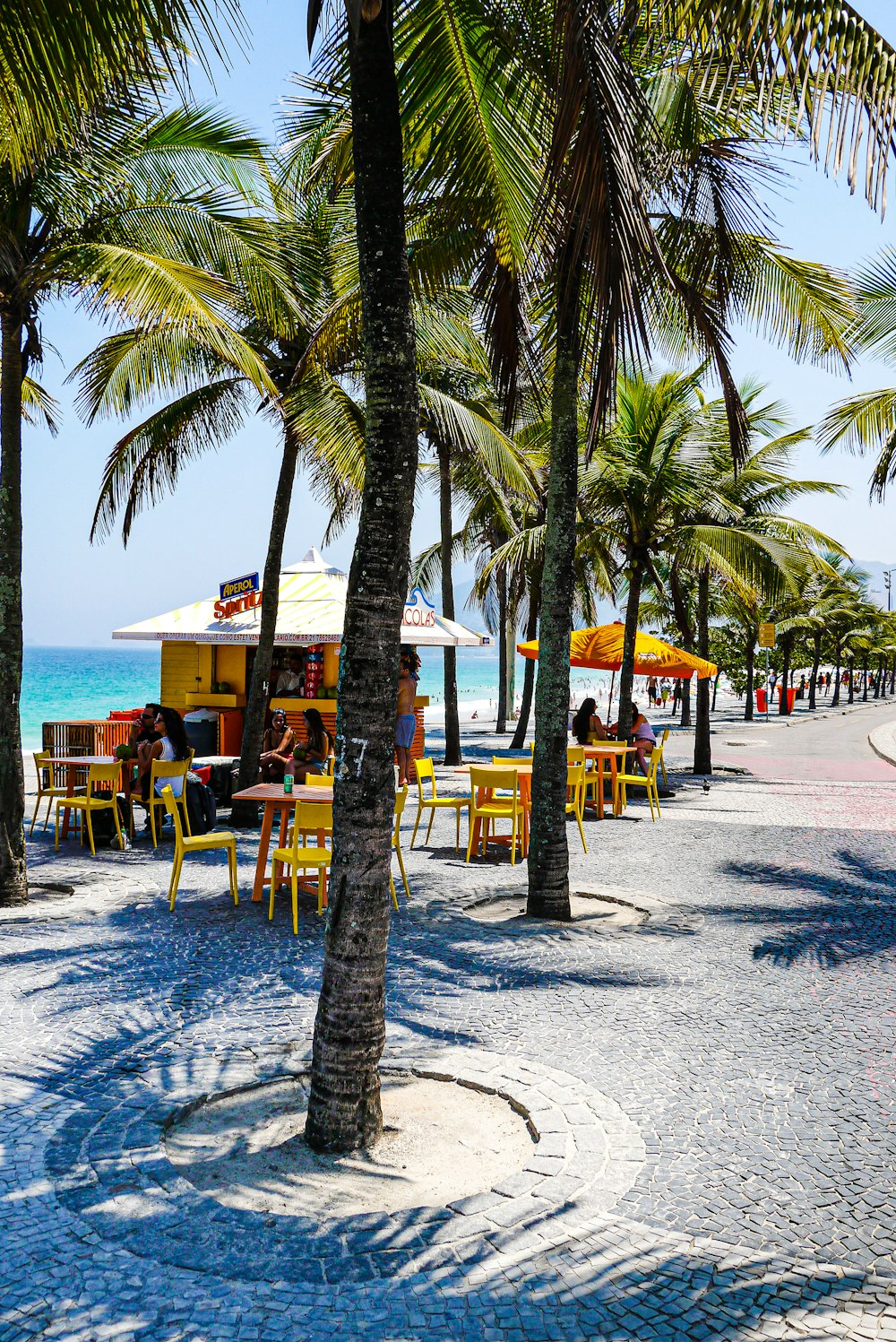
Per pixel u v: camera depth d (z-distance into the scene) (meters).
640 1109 4.50
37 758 11.59
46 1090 4.64
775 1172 3.92
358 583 4.14
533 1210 3.60
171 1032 5.43
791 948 7.30
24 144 6.15
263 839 8.42
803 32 4.12
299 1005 5.89
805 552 18.06
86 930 7.54
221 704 18.98
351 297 9.98
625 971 6.70
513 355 8.85
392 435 4.11
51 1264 3.24
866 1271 3.25
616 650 17.38
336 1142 4.12
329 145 8.22
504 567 24.14
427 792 16.33
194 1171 3.93
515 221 6.89
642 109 4.49
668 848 11.62
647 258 4.79
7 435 8.20
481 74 5.80
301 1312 3.00
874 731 37.31
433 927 7.79
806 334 10.21
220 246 9.12
